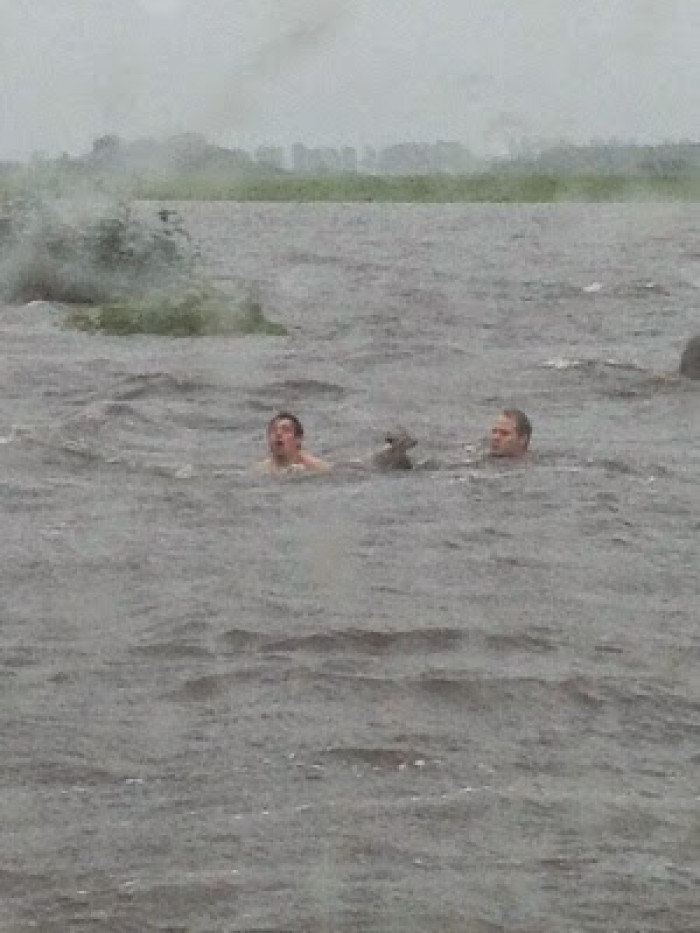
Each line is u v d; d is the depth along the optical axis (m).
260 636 9.68
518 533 12.63
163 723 8.20
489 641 9.67
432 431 17.61
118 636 9.74
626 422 18.31
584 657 9.40
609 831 6.87
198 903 6.17
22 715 8.31
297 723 8.17
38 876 6.41
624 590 11.02
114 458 15.55
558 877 6.41
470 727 8.17
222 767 7.58
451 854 6.61
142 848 6.65
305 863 6.50
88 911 6.11
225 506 13.47
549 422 18.23
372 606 10.38
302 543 12.16
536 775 7.53
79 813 7.04
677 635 9.95
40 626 9.96
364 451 16.41
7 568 11.36
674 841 6.79
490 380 21.31
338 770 7.53
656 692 8.80
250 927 5.98
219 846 6.66
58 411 18.36
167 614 10.19
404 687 8.74
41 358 23.14
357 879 6.37
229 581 10.99
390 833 6.80
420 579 11.15
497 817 6.98
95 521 12.88
